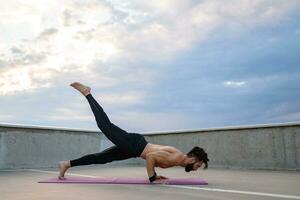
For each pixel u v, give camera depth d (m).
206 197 2.73
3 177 4.56
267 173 5.35
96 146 7.50
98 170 6.00
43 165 6.55
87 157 4.02
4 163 6.04
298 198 2.70
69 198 2.69
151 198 2.67
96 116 3.97
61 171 4.04
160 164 3.71
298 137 5.86
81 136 7.23
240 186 3.48
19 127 6.26
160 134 7.91
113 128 3.89
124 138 3.82
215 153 6.92
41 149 6.56
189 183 3.65
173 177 4.63
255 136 6.39
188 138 7.41
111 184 3.64
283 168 6.00
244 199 2.64
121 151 3.96
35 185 3.58
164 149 3.68
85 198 2.68
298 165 5.82
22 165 6.26
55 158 6.75
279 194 2.91
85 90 4.07
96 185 3.56
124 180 3.95
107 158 4.00
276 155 6.10
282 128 6.06
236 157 6.61
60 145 6.86
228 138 6.76
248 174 5.15
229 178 4.45
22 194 2.93
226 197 2.74
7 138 6.11
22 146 6.30
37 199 2.66
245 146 6.51
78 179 4.08
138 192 3.01
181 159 3.63
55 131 6.80
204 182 3.71
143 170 6.00
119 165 7.70
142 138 3.86
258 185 3.58
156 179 3.69
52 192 3.03
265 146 6.25
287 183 3.80
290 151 5.94
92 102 4.04
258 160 6.31
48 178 4.39
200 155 3.64
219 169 6.38
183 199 2.63
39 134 6.56
